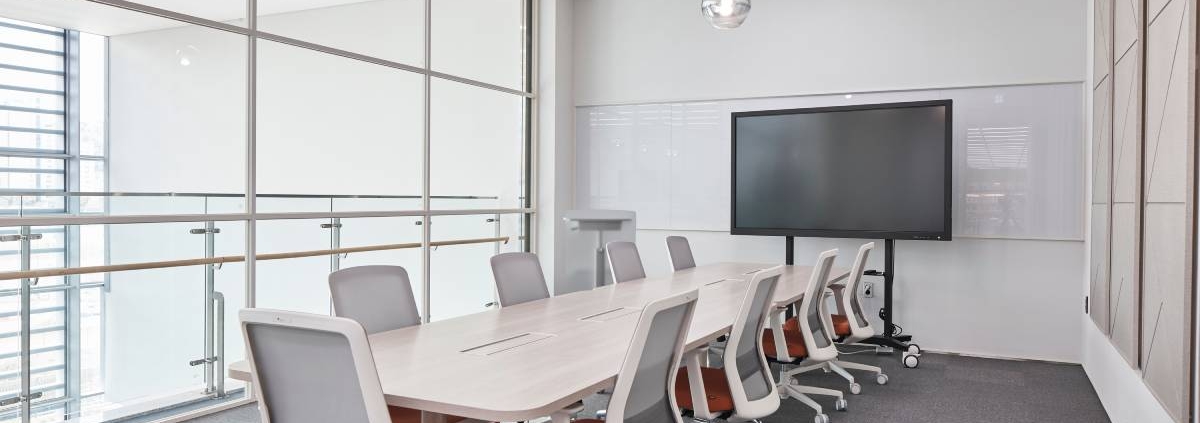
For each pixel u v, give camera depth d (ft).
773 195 24.77
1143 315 12.85
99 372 14.87
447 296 23.61
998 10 22.84
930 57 23.65
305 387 8.04
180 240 16.12
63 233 14.25
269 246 17.92
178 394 16.28
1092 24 20.49
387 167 21.26
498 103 26.07
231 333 17.22
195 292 16.46
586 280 24.85
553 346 10.80
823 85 24.98
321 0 19.25
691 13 26.86
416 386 8.57
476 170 24.98
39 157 13.91
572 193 28.71
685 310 9.43
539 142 27.91
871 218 23.31
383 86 21.16
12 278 13.52
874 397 18.56
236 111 17.15
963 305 23.59
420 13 22.40
